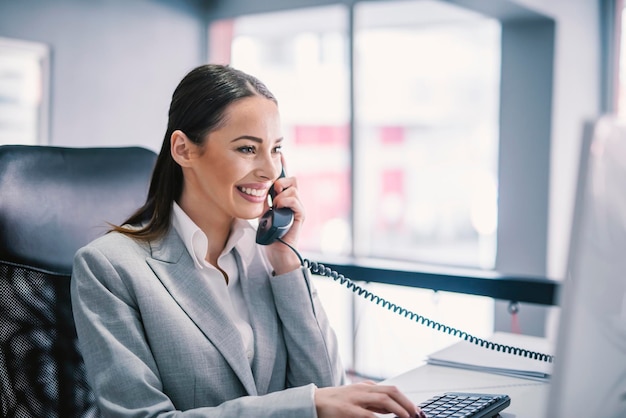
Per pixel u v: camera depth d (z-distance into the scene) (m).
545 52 4.38
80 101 4.30
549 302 2.08
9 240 1.32
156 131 4.80
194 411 1.06
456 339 4.00
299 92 5.57
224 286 1.32
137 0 4.62
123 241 1.25
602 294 0.80
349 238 4.84
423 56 5.41
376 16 5.09
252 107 1.25
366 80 5.31
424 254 5.43
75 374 1.34
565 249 0.75
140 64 4.67
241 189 1.27
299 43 5.48
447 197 5.74
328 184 5.65
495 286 2.16
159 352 1.18
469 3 3.99
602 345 0.82
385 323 4.04
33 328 1.31
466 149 5.57
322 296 4.84
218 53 5.16
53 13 4.12
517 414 1.21
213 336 1.22
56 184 1.41
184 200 1.32
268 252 1.41
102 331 1.14
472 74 5.21
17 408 1.28
